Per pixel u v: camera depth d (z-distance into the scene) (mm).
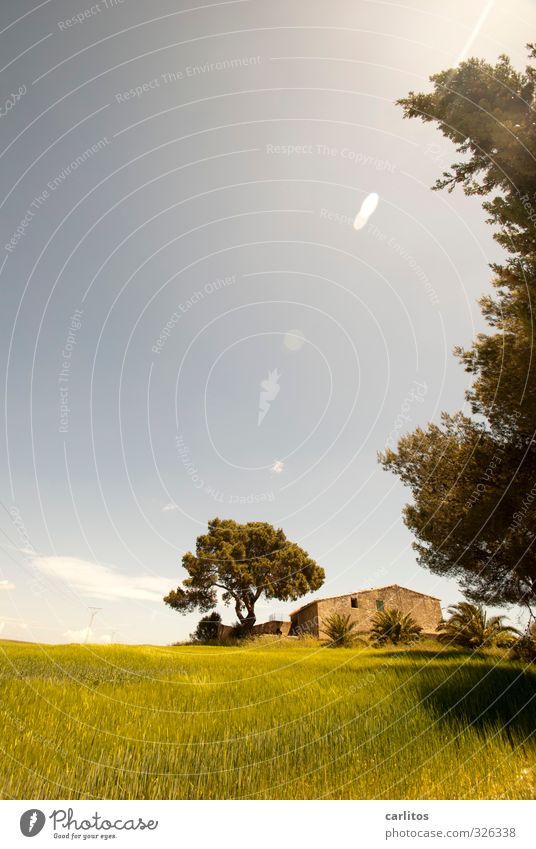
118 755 3803
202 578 38562
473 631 18406
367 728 5070
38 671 8727
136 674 9133
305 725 5086
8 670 8438
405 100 8898
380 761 4078
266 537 41625
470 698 6438
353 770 3867
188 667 10969
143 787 3348
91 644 16938
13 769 3375
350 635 26297
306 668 10367
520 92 7895
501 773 3879
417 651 15688
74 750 3807
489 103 8164
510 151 8016
